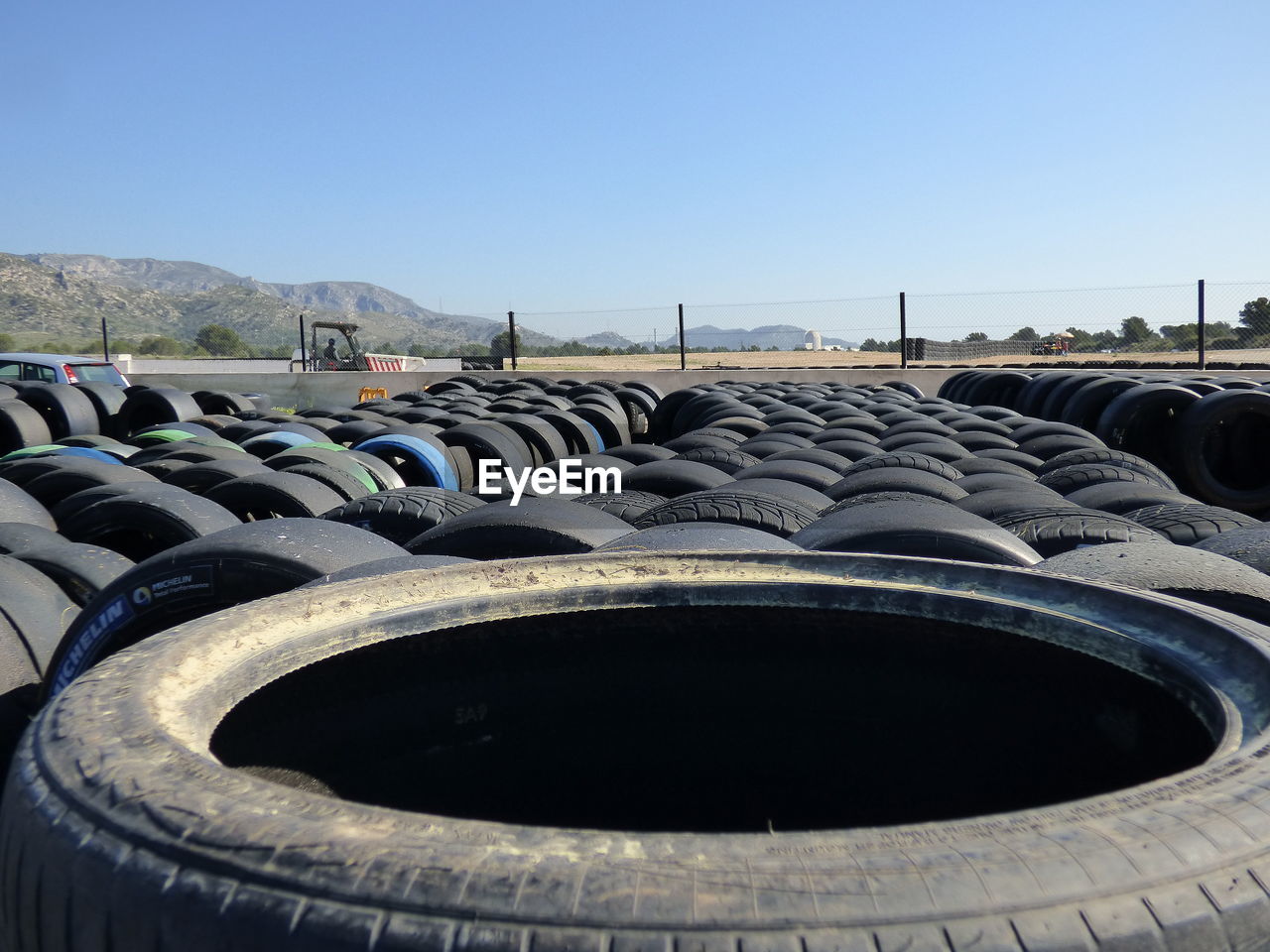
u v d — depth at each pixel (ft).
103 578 12.34
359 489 18.86
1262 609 8.60
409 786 6.58
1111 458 20.18
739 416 31.45
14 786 4.24
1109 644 5.94
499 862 3.22
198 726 4.90
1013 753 6.43
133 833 3.60
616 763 7.13
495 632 6.93
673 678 7.21
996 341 91.45
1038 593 6.70
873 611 6.94
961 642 6.68
